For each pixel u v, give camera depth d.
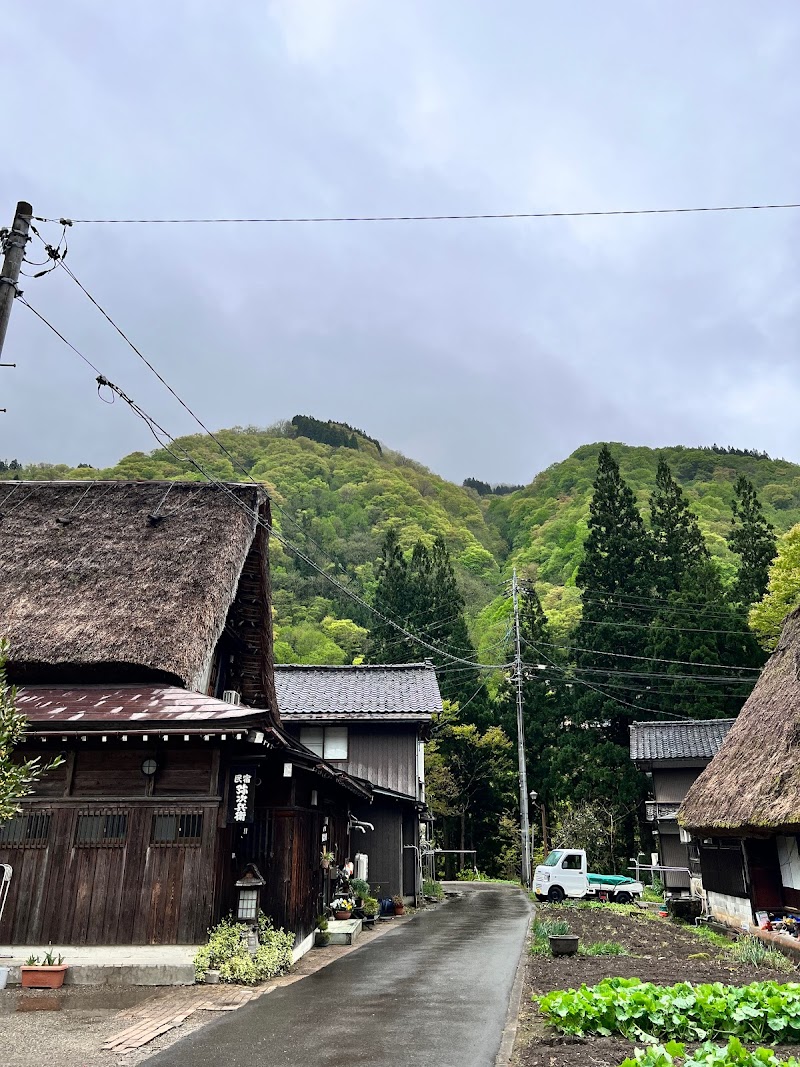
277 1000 7.14
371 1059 5.13
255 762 8.59
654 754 23.73
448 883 33.09
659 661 30.73
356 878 16.03
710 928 14.09
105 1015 6.51
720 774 13.25
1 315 7.53
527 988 7.39
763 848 11.94
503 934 12.74
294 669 24.27
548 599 49.38
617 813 29.44
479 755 37.59
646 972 8.18
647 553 35.16
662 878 24.14
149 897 8.12
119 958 7.90
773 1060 4.29
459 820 38.69
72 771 8.55
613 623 32.88
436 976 8.45
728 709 29.06
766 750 11.18
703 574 32.00
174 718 8.25
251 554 13.88
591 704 31.41
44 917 8.07
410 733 20.30
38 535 11.98
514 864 36.25
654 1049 4.37
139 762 8.60
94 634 9.87
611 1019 5.64
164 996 7.26
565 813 31.05
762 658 29.86
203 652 10.08
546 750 34.56
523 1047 5.29
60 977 7.62
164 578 10.83
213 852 8.25
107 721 8.26
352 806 17.41
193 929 8.02
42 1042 5.63
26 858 8.29
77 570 11.09
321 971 8.88
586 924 13.83
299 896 10.12
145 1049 5.43
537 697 35.97
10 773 5.36
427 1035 5.77
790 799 8.94
